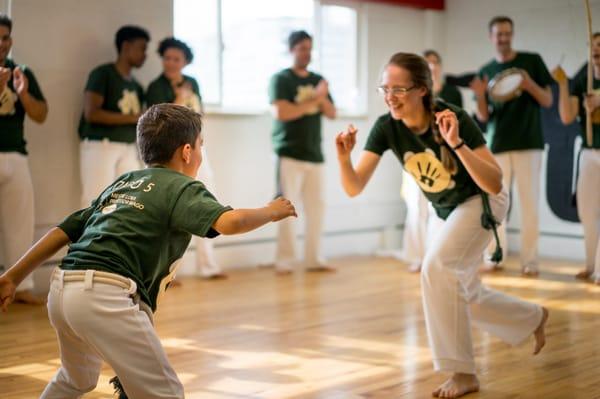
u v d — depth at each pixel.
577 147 6.86
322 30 7.03
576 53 6.89
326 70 7.09
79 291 2.18
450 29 7.84
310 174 6.27
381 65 7.46
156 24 5.89
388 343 4.04
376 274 6.21
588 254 5.96
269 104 6.47
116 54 5.68
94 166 5.34
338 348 3.94
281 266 6.23
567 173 6.94
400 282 5.85
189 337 4.16
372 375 3.46
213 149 6.32
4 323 4.49
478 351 3.88
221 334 4.23
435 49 7.82
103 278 2.18
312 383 3.34
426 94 3.03
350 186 3.15
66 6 5.43
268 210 2.22
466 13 7.71
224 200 6.41
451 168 3.07
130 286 2.21
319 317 4.66
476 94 6.11
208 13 6.28
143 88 5.81
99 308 2.16
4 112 4.87
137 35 5.41
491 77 6.31
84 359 2.36
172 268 2.39
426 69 3.03
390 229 7.61
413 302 5.11
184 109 2.44
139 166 5.65
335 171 7.16
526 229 6.16
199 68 6.25
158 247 2.25
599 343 4.03
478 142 3.03
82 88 5.54
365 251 7.43
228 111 6.36
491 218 3.11
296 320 4.58
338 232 7.21
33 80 5.02
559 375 3.47
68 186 5.52
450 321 3.08
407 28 7.66
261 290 5.53
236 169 6.48
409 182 6.47
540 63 6.18
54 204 5.46
